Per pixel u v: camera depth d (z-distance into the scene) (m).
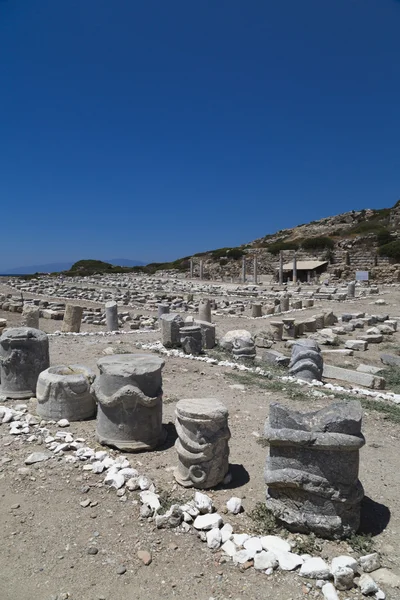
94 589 4.45
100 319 24.75
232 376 12.15
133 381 7.25
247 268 61.38
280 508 5.29
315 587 4.44
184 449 6.21
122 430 7.25
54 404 8.33
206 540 5.12
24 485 6.22
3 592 4.40
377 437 8.21
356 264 52.09
